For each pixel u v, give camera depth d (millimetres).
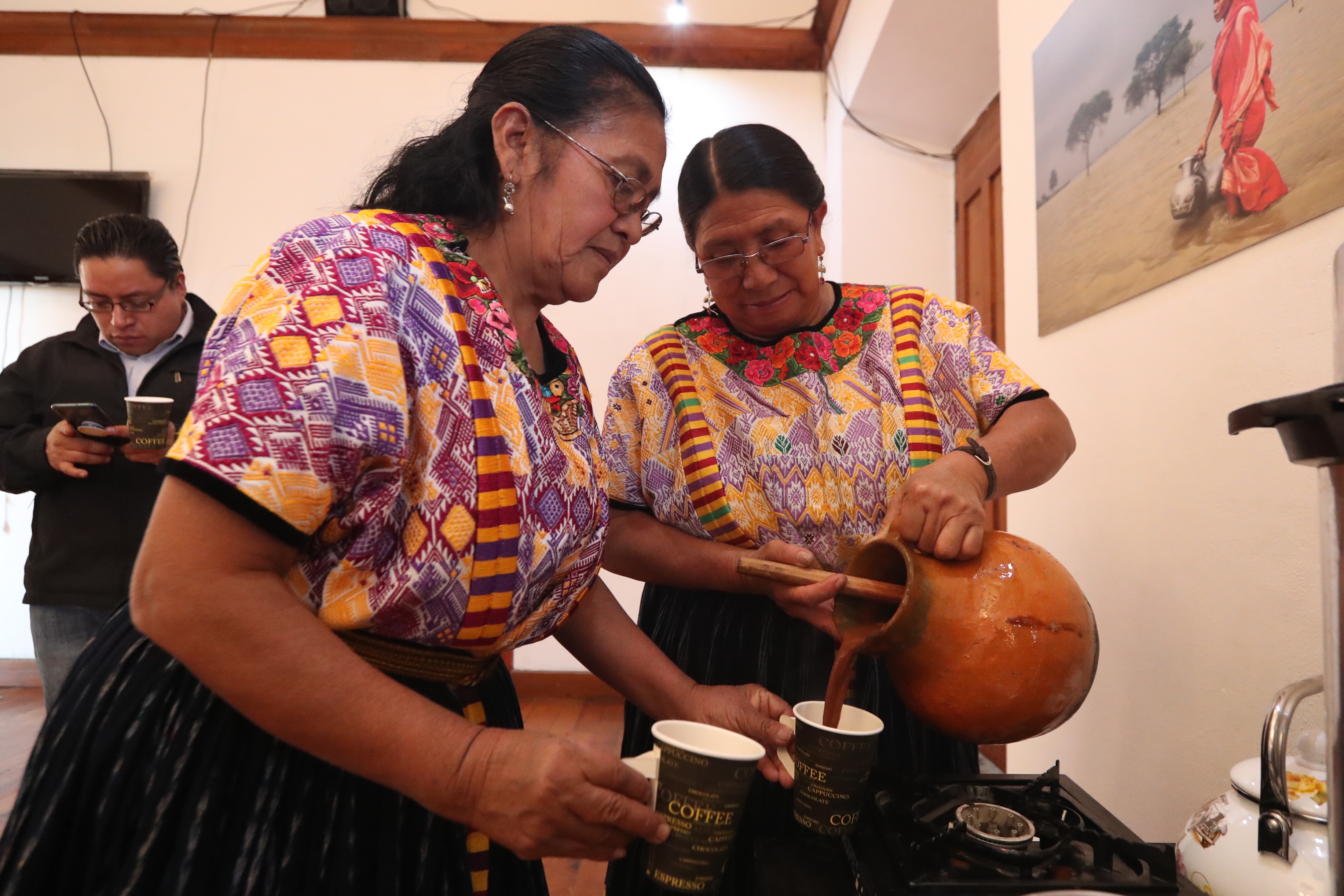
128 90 3988
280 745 696
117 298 1991
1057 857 796
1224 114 1189
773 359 1229
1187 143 1282
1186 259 1287
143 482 2002
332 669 596
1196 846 878
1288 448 524
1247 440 1158
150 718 688
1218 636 1231
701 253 1189
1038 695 819
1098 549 1586
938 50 2939
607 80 839
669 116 912
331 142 3975
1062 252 1707
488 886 841
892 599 879
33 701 3799
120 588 1994
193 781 671
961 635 828
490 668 869
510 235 852
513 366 771
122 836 666
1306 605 1051
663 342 1288
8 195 3902
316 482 604
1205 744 1258
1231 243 1180
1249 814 845
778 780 932
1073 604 854
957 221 3523
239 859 663
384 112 3984
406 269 711
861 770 845
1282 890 769
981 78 3064
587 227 842
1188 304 1298
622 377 1308
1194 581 1286
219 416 579
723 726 963
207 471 563
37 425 2141
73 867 675
